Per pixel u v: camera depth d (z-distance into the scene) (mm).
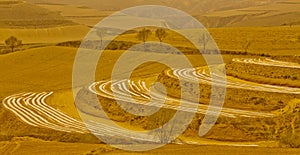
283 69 72312
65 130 56312
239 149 36625
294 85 64812
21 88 95875
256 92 61250
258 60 88562
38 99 81562
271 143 45562
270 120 52125
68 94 85375
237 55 115188
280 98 58844
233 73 75188
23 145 43438
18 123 62406
